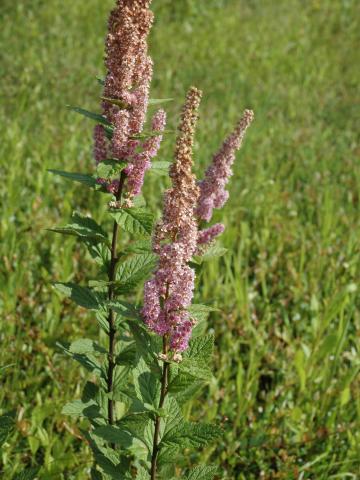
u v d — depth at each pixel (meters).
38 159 1.15
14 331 0.74
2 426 0.46
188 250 0.39
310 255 1.01
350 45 2.34
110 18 0.45
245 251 1.00
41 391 0.70
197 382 0.48
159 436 0.44
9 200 0.98
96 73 1.63
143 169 0.45
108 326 0.50
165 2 2.25
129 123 0.44
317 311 0.82
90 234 0.47
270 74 1.88
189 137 0.38
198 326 0.48
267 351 0.79
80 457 0.62
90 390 0.52
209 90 1.69
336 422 0.71
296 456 0.67
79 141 1.29
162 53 1.89
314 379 0.74
